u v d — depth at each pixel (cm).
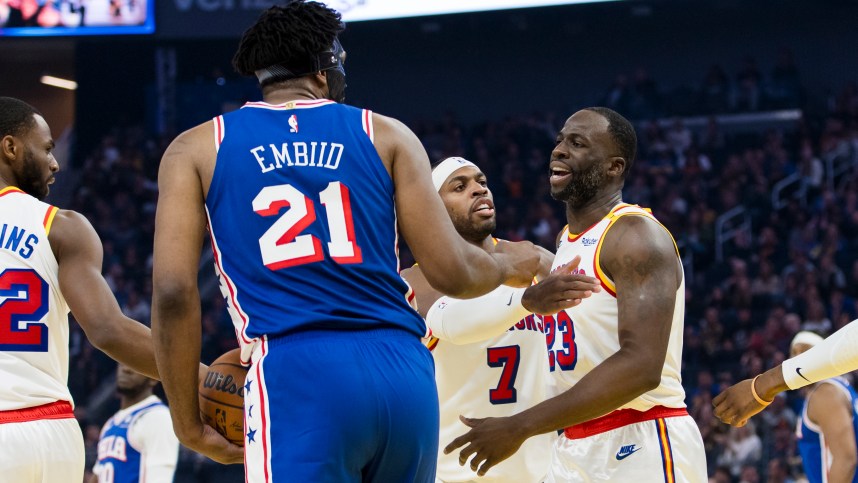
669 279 507
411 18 2838
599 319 531
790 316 2181
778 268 2548
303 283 396
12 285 533
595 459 526
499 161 3097
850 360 523
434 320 588
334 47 444
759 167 2830
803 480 1496
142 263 2928
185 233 406
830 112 2981
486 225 680
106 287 543
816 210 2672
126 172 3216
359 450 383
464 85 3391
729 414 568
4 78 3756
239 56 443
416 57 3412
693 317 2414
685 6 3191
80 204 3144
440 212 418
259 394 388
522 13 2847
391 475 397
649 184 2847
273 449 382
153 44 3403
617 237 521
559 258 566
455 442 489
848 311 2283
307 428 379
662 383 529
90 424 2320
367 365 386
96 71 3462
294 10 437
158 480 965
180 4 2850
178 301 397
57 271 546
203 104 3400
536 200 2953
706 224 2652
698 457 533
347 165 411
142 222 3089
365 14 2786
